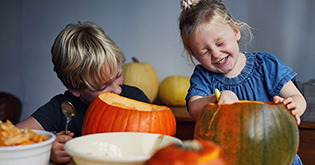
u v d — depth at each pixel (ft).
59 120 3.66
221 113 1.91
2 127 1.86
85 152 1.81
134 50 7.89
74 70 3.01
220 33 3.07
